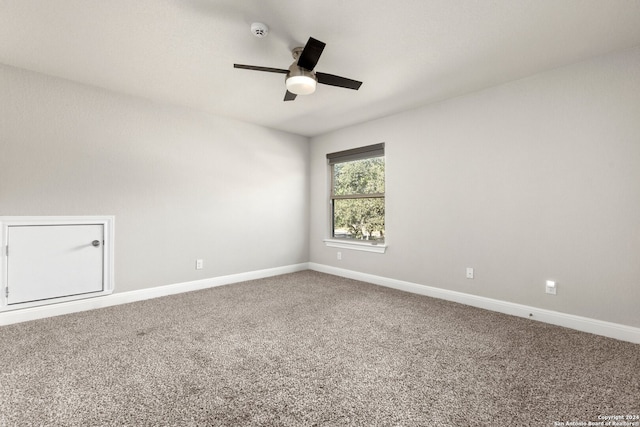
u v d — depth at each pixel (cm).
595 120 232
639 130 214
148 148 323
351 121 402
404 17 188
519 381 166
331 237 464
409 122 355
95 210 290
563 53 228
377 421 134
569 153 244
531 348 207
